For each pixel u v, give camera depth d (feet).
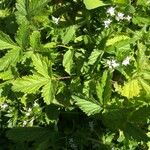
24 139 1.13
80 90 1.05
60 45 1.09
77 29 1.13
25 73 1.15
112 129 1.06
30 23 1.08
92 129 1.13
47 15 1.07
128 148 1.07
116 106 0.95
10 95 1.14
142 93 1.01
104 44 1.02
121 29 1.07
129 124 0.94
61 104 1.10
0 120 1.18
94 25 1.12
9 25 1.19
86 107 0.97
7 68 1.06
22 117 1.16
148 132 1.06
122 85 1.10
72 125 1.18
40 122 1.17
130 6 1.02
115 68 1.03
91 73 1.06
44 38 1.15
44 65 1.02
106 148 1.11
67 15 1.15
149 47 1.07
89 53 1.08
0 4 1.24
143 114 0.92
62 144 1.15
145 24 1.06
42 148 1.12
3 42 1.04
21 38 1.03
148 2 1.05
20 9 1.06
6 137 1.19
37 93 1.12
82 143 1.14
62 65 1.13
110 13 1.05
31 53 1.05
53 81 1.03
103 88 0.96
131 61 1.05
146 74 1.03
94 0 1.05
